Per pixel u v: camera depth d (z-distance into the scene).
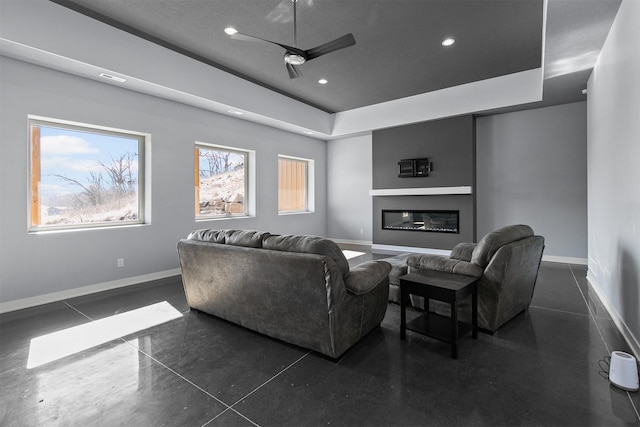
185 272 2.95
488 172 5.66
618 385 1.78
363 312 2.31
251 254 2.30
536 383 1.85
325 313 2.04
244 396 1.75
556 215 5.14
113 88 3.90
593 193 3.76
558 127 5.07
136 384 1.88
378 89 5.46
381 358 2.16
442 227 5.97
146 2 3.04
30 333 2.60
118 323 2.80
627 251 2.41
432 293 2.24
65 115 3.50
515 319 2.80
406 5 3.07
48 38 3.01
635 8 2.17
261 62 4.37
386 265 2.50
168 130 4.50
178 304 3.31
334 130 6.94
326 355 2.15
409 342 2.40
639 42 2.10
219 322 2.81
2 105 3.11
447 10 3.16
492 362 2.09
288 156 6.75
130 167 4.30
